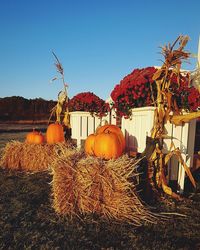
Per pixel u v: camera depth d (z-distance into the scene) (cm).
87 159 303
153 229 257
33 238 236
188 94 374
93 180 288
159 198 337
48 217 283
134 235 242
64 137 614
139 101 389
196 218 283
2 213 291
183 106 375
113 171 287
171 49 347
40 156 515
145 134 371
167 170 388
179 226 264
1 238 235
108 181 284
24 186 400
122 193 283
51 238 237
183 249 218
